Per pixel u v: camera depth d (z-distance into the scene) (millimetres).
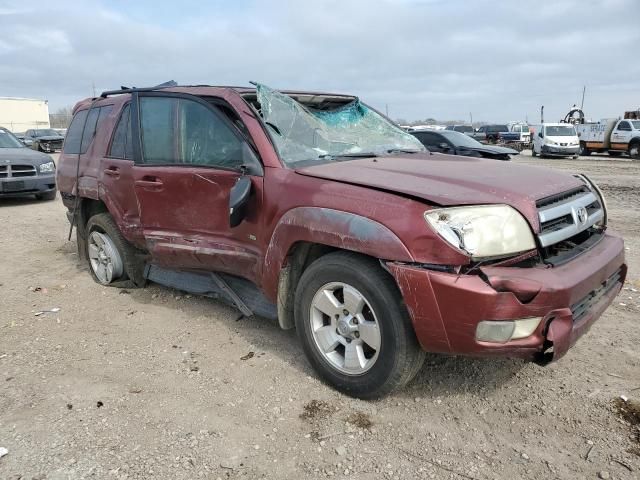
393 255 2881
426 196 2900
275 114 3938
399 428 3035
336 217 3119
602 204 3758
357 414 3160
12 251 7191
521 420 3102
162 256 4492
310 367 3703
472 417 3135
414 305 2861
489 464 2738
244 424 3074
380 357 3084
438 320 2822
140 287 5402
